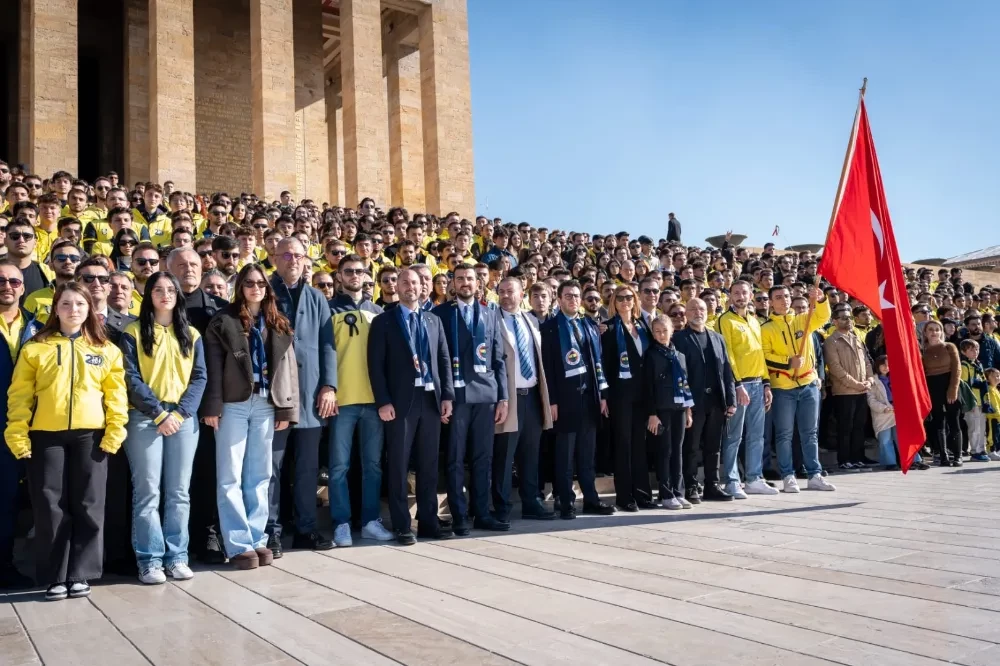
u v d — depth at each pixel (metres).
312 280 9.06
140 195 14.88
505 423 7.90
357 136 25.36
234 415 6.20
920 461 11.88
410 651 4.02
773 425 11.47
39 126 20.52
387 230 13.19
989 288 20.08
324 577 5.67
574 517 8.16
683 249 19.17
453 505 7.51
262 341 6.39
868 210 9.06
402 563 6.09
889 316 8.84
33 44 20.62
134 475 5.78
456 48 28.58
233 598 5.15
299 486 6.91
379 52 26.11
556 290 10.48
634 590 5.10
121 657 4.06
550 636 4.20
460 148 28.12
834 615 4.51
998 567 5.60
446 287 9.48
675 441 8.85
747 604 4.74
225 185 27.50
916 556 5.96
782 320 10.09
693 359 9.17
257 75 23.84
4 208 11.24
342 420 7.21
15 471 5.76
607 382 8.80
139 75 25.23
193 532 6.47
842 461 12.08
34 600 5.26
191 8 22.81
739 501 9.09
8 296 5.86
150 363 5.85
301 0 29.66
